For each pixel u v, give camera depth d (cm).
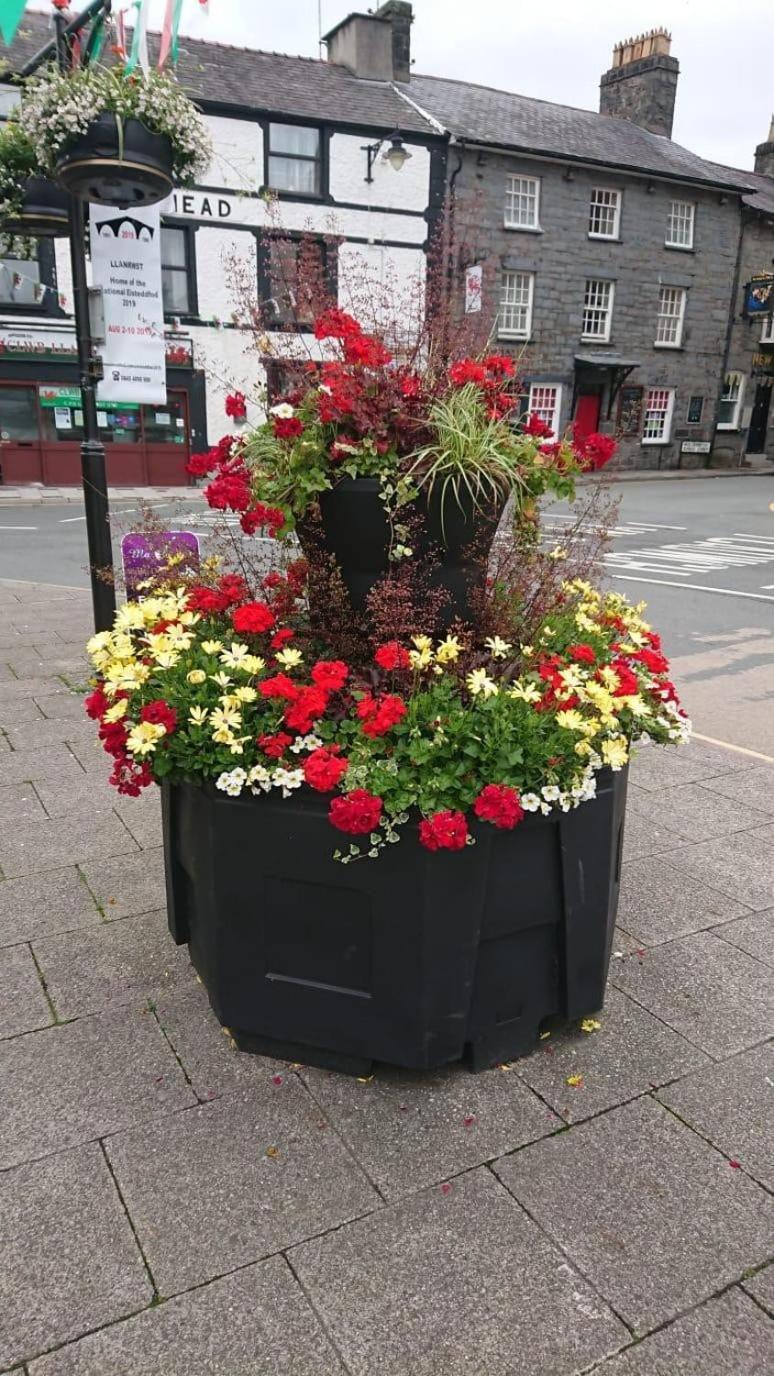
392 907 216
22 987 274
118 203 460
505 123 2208
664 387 2548
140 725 218
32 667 617
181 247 1844
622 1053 250
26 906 319
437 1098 232
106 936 301
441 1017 226
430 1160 212
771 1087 238
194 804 232
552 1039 256
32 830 377
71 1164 209
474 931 221
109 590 543
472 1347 169
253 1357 167
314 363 258
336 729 230
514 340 2253
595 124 2480
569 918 234
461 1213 197
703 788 435
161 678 236
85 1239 190
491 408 257
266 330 317
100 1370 164
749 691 611
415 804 208
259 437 258
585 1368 166
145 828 380
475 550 251
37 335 1806
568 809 215
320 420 237
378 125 1930
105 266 507
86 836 372
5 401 1845
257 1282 181
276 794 217
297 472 235
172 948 295
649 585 1009
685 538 1403
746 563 1172
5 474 1881
